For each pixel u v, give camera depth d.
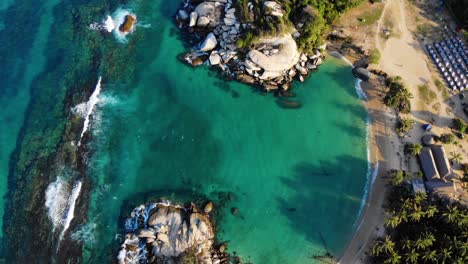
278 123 62.09
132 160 58.44
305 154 59.47
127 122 61.69
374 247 48.97
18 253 51.78
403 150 58.38
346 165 58.19
